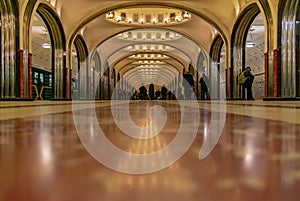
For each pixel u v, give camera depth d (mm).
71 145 1553
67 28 17328
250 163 1085
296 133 2148
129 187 779
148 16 22484
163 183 815
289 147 1479
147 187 774
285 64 11289
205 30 22562
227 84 17734
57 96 16797
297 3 10938
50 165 1052
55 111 6051
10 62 11336
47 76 25797
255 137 1908
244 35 16766
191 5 17625
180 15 21891
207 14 17781
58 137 1912
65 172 945
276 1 11328
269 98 11789
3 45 11305
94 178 870
